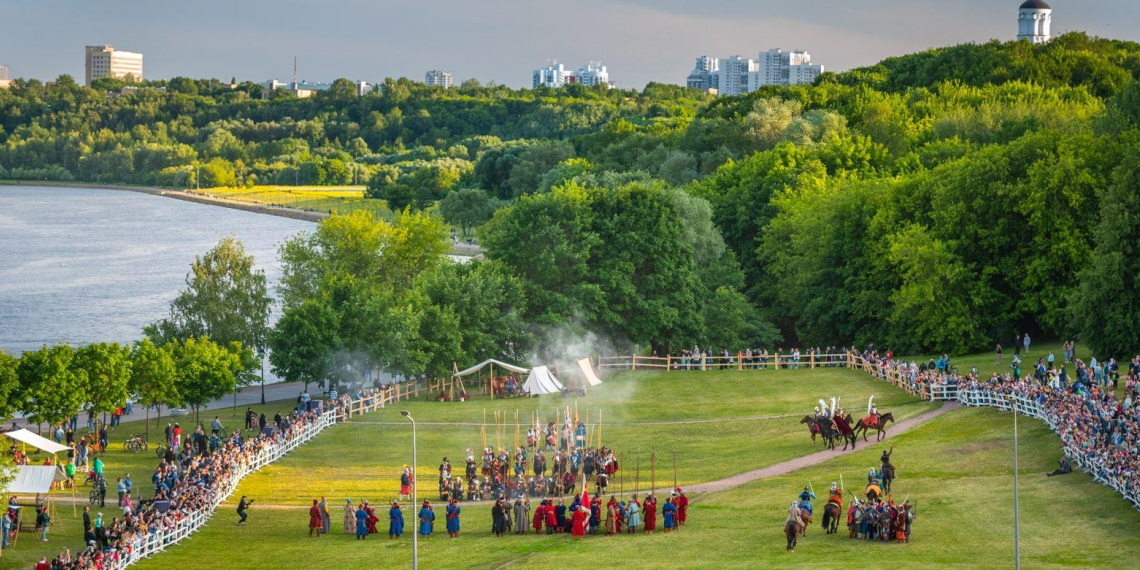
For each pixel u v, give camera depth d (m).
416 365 103.38
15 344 153.75
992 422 78.75
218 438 84.69
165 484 71.19
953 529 57.47
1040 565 50.41
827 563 52.00
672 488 72.12
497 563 56.22
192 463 74.19
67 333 163.00
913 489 65.88
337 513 69.31
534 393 99.19
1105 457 61.84
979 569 50.06
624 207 122.50
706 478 74.12
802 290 130.38
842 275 128.62
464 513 69.25
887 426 82.88
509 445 85.94
